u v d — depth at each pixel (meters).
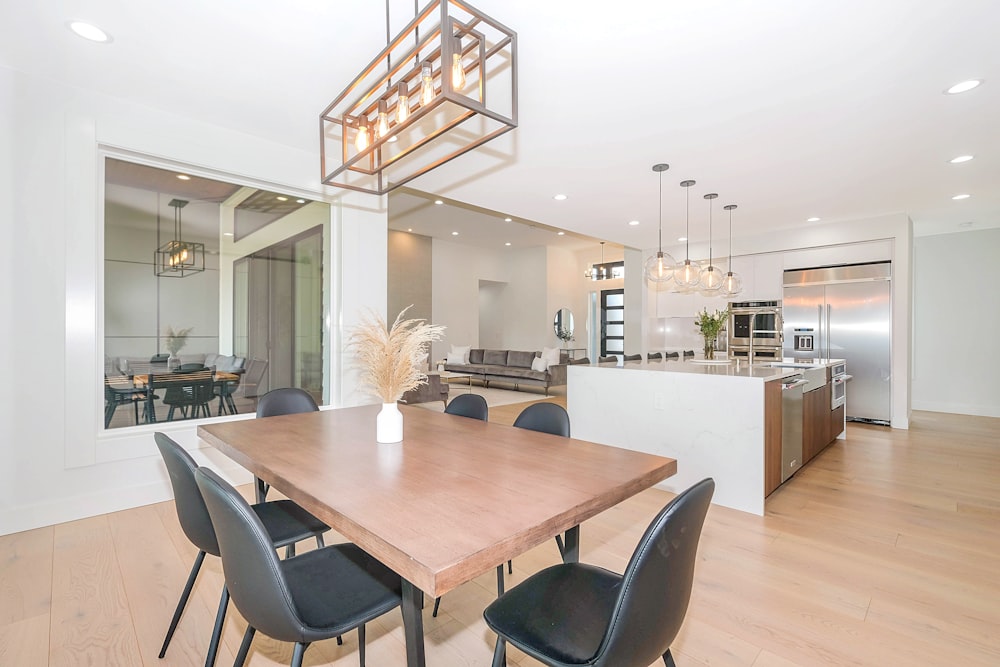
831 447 4.60
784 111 2.86
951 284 6.33
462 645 1.75
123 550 2.44
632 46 2.22
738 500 3.07
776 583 2.16
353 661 1.66
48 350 2.69
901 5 1.94
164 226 3.23
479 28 2.09
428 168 2.22
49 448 2.71
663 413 3.45
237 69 2.54
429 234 9.98
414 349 1.95
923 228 6.11
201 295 3.41
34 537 2.57
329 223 4.08
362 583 1.36
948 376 6.36
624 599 0.94
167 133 3.07
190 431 3.29
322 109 3.02
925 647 1.72
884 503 3.14
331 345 4.05
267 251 3.73
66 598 2.01
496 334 12.49
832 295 5.83
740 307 6.63
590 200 4.82
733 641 1.76
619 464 1.59
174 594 2.05
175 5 2.02
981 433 5.16
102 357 2.95
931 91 2.62
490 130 3.14
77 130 2.76
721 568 2.30
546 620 1.19
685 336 7.38
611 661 0.96
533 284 11.44
